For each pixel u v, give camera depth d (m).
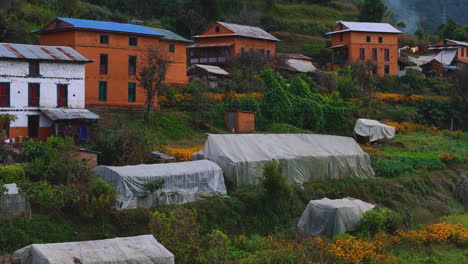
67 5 84.44
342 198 39.53
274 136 43.06
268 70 62.41
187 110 57.72
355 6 133.75
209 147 39.34
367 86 74.06
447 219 41.59
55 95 44.69
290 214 36.53
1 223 27.23
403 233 33.72
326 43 100.75
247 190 36.69
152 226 28.45
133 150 38.91
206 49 78.94
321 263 27.56
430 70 93.25
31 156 36.19
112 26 54.75
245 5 110.88
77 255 22.91
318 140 44.97
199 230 31.33
